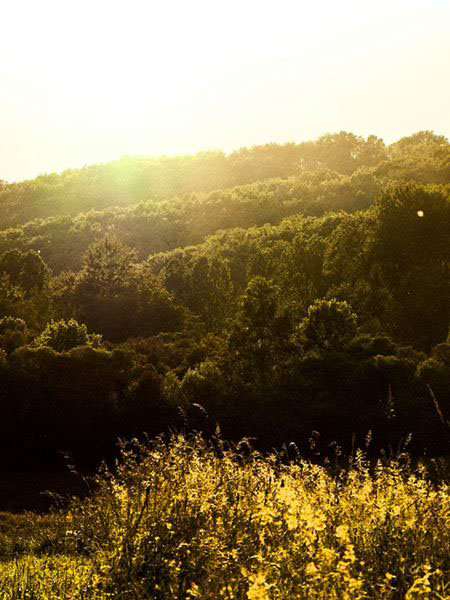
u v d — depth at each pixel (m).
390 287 59.84
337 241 72.25
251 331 50.06
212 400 41.69
